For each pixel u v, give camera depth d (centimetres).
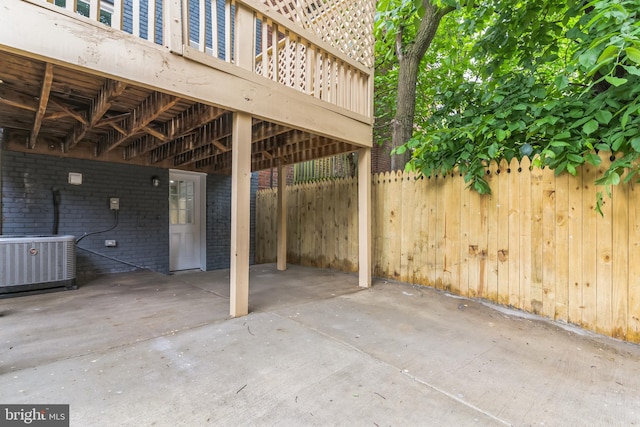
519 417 167
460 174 385
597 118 264
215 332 267
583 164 289
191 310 325
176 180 628
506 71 438
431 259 416
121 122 377
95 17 209
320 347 244
